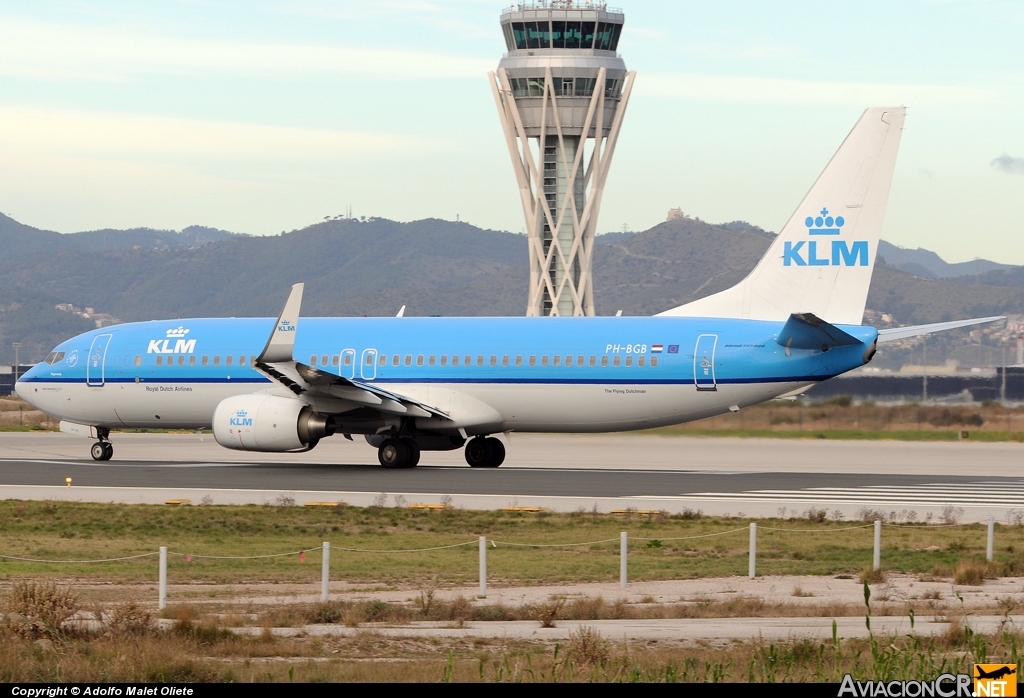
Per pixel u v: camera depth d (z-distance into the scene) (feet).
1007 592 186.91
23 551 225.56
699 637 148.36
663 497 307.99
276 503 293.23
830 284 369.71
